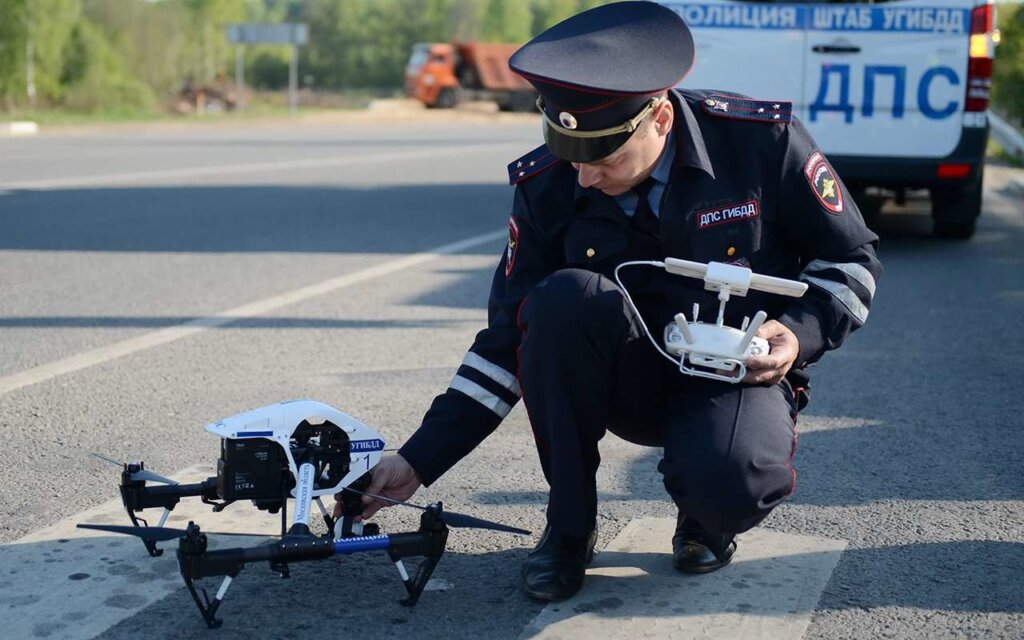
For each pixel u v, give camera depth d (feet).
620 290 7.83
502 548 9.52
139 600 8.36
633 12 7.72
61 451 11.88
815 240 8.25
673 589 8.67
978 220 31.89
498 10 271.28
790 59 24.89
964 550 9.53
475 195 35.91
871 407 13.93
